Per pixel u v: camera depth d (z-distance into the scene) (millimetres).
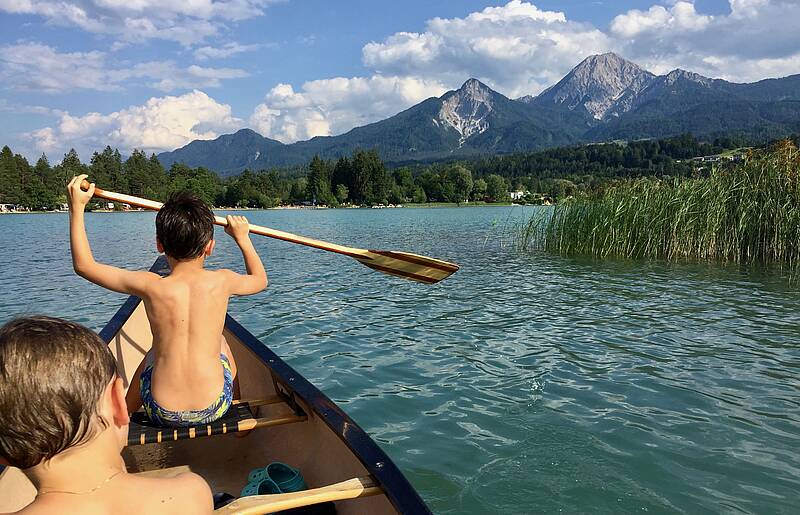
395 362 6504
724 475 3953
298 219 56156
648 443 4418
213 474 3346
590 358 6574
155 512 1352
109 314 9570
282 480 2926
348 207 111000
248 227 3188
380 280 12500
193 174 106812
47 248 22906
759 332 7660
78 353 1209
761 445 4391
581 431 4629
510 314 8906
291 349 7086
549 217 19000
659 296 10164
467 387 5656
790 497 3678
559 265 14383
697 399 5301
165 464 3404
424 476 3967
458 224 39906
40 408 1134
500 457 4215
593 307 9328
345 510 2607
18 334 1184
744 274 12367
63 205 86562
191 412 2822
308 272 13953
